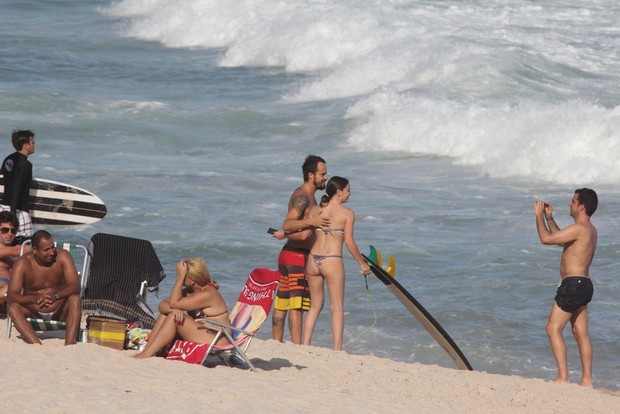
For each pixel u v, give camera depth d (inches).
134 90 4274.1
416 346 1663.4
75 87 4249.5
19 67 4623.5
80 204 1908.2
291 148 3395.7
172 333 1191.6
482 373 1325.0
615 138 3073.3
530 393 1213.1
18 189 1560.0
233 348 1190.9
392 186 2898.6
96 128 3558.1
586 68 4259.4
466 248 2224.4
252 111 3880.4
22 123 3550.7
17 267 1246.9
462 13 5290.4
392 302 1877.5
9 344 1208.2
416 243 2258.9
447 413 1068.5
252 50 5059.1
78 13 6348.4
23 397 995.3
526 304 1861.5
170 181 2829.7
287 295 1430.9
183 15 5718.5
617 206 2659.9
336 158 3297.2
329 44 4916.3
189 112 3841.0
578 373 1557.6
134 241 1393.9
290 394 1078.4
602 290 1948.8
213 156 3243.1
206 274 1191.6
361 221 2469.2
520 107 3430.1
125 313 1348.4
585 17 5246.1
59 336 1310.3
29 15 6195.9
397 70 4264.3
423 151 3403.1
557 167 3068.4
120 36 5703.7
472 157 3267.7
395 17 5137.8
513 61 4180.6
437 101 3651.6
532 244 2256.4
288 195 2699.3
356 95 4222.4
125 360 1159.0
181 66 4933.6
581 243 1301.7
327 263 1384.1
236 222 2418.8
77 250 2196.1
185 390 1047.6
